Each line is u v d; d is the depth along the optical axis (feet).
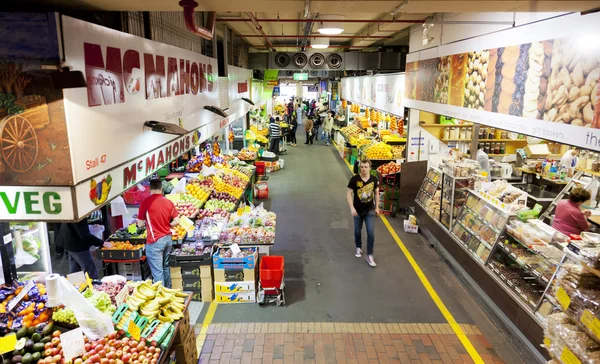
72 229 19.92
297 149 68.90
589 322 10.95
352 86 66.08
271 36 37.99
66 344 11.01
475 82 21.21
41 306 12.01
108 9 11.12
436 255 25.90
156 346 12.46
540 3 11.32
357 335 17.53
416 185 32.22
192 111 19.74
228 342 17.02
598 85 12.44
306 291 21.31
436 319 18.78
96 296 12.99
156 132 14.71
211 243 20.92
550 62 15.03
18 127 8.96
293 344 16.90
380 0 10.59
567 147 33.65
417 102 31.01
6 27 8.57
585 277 11.75
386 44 47.62
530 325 15.56
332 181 45.68
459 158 26.48
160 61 15.20
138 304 13.60
